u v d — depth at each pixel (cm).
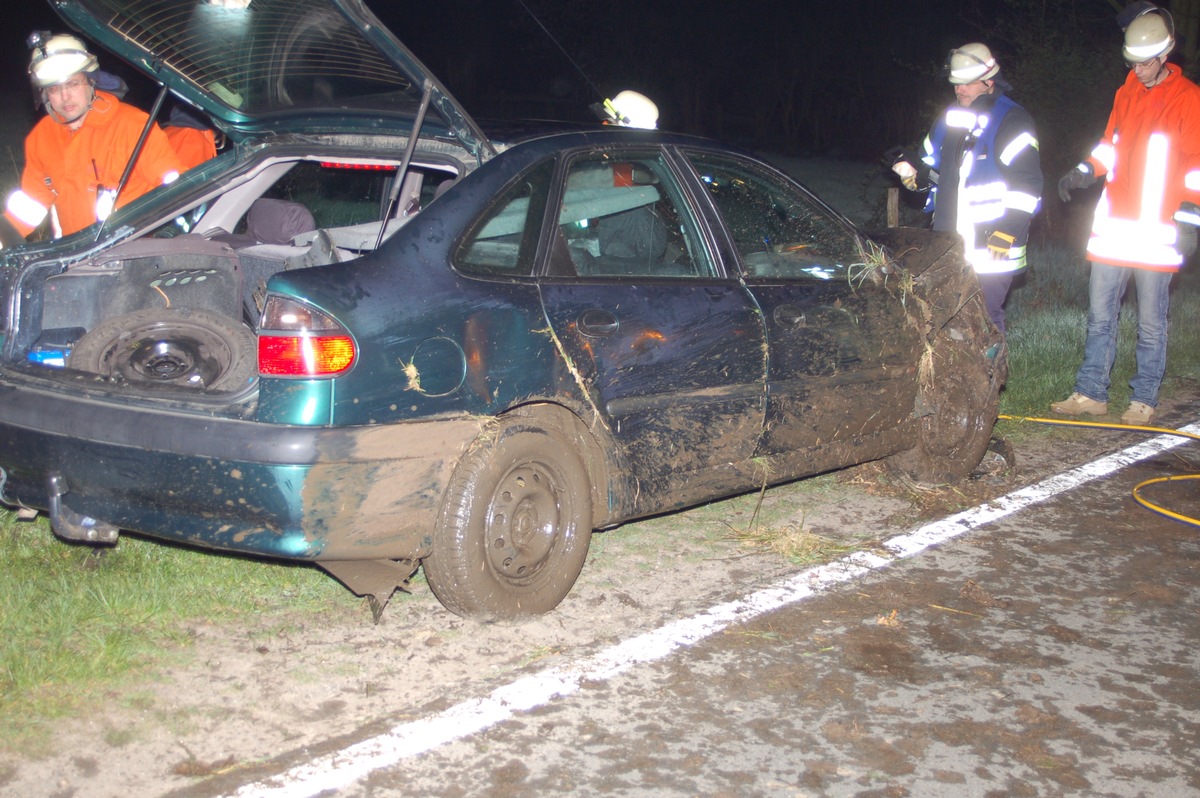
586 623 427
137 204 470
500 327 393
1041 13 1345
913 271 548
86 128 551
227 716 353
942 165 687
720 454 468
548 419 420
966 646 420
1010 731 361
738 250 478
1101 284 721
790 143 2814
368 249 452
